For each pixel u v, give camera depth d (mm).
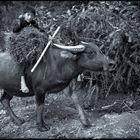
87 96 7340
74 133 6109
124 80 7465
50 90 6184
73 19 7660
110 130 6086
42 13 8695
